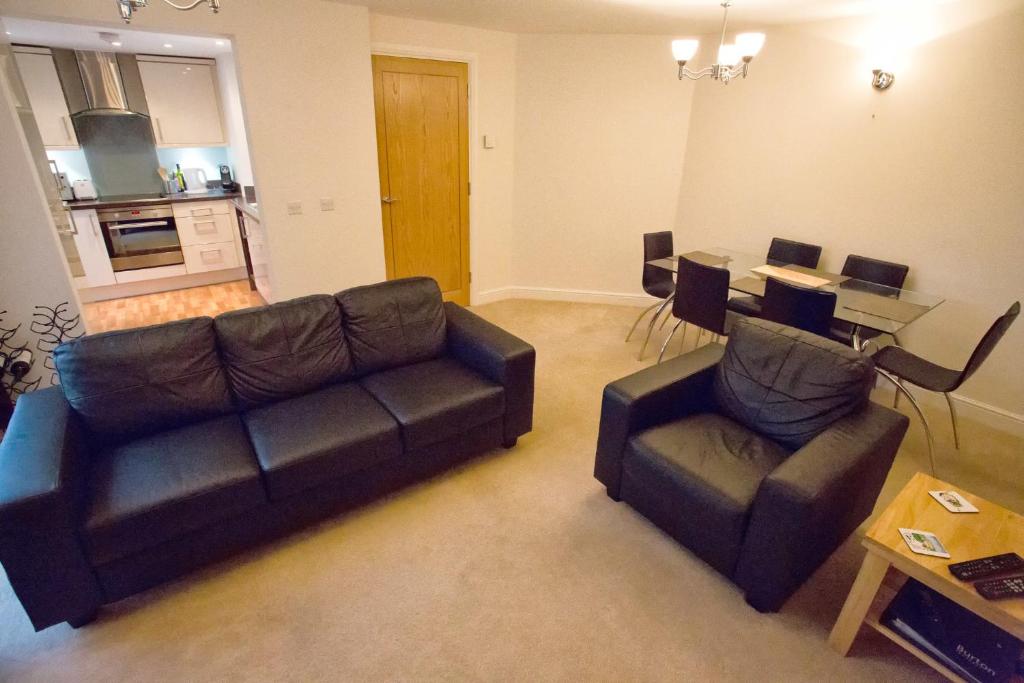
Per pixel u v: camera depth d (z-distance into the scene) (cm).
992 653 141
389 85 372
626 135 428
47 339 287
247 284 529
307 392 238
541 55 412
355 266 384
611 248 469
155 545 171
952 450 272
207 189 533
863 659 163
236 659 159
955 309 302
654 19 342
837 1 283
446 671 157
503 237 472
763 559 168
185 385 209
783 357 208
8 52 262
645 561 200
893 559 145
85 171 471
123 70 443
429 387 241
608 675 157
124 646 163
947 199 295
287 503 197
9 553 146
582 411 305
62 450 164
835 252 356
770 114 371
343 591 184
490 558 199
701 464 191
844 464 166
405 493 234
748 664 161
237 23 293
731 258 367
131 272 474
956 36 278
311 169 343
